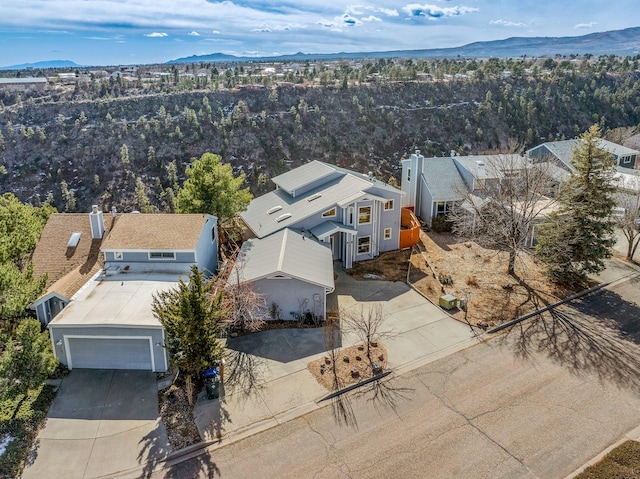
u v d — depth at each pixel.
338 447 14.11
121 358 17.86
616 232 32.78
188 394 15.99
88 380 17.25
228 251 29.55
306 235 25.97
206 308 15.88
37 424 14.95
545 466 13.24
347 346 19.36
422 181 35.06
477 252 29.42
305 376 17.47
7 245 20.52
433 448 13.98
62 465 13.49
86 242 24.14
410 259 28.47
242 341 19.84
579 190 23.67
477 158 36.91
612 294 23.88
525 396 16.19
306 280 20.73
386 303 23.06
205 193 28.25
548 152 41.19
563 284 24.86
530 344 19.41
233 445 14.26
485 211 29.17
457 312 22.09
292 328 20.84
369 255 28.67
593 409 15.49
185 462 13.66
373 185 27.66
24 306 16.75
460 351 19.00
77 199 55.03
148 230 23.66
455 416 15.30
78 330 17.38
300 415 15.50
